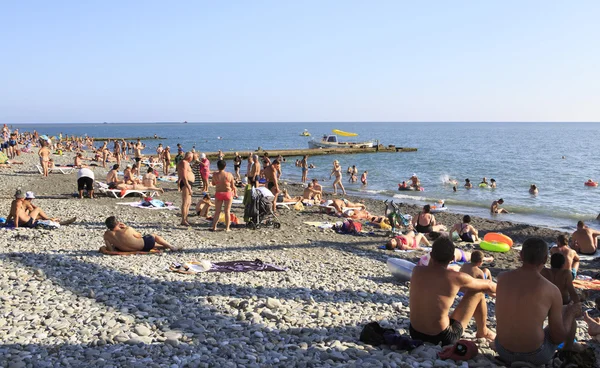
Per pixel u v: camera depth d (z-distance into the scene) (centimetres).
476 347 500
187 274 870
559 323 473
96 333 544
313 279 914
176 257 1016
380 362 473
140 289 738
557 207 2362
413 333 547
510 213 2195
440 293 525
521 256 486
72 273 809
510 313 477
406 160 5244
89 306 639
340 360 492
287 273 943
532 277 473
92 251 1017
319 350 520
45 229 1234
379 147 6412
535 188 2780
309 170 4147
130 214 1565
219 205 1378
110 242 1023
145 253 1030
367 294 827
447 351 498
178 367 459
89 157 4488
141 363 460
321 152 5788
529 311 467
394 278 977
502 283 490
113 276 811
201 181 2355
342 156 5719
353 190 2905
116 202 1838
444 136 14288
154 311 632
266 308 670
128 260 951
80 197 1905
